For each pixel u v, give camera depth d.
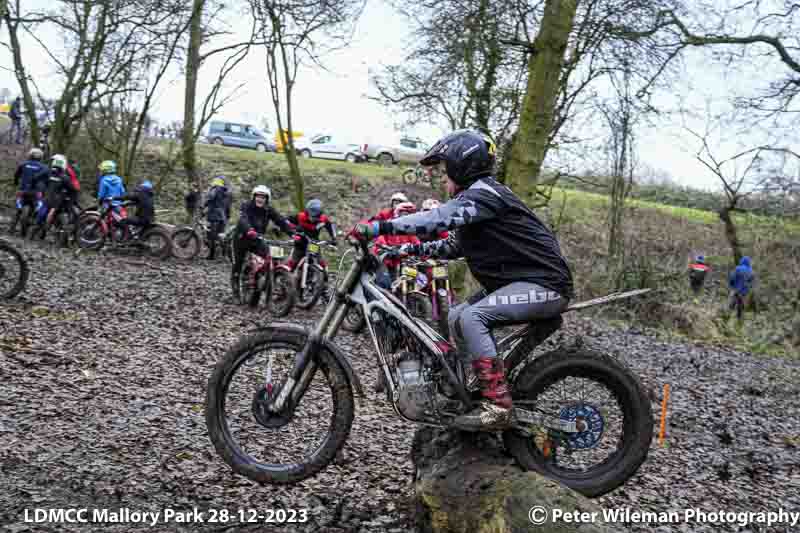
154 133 27.28
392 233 3.50
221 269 15.17
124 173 20.73
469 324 3.49
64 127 19.75
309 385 3.81
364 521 4.00
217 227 16.47
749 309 19.09
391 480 4.68
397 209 8.57
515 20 11.41
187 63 20.95
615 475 3.65
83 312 9.06
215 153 27.78
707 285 20.89
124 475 4.30
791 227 19.80
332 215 23.70
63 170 15.85
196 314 9.81
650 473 5.58
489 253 3.60
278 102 18.94
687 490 5.28
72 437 4.81
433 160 3.75
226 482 4.37
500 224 3.57
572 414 3.67
